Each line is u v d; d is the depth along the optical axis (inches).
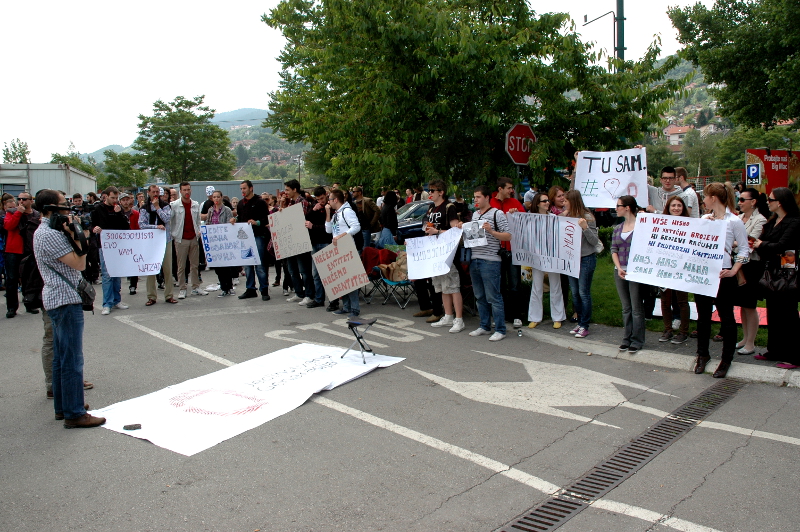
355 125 392.5
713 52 827.4
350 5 370.9
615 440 173.2
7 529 131.4
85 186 1118.4
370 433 180.2
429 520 131.8
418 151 386.9
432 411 197.8
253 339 301.3
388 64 372.2
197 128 2677.2
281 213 379.2
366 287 441.1
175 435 180.9
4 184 930.7
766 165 652.1
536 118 395.2
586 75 386.0
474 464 159.0
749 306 230.4
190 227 432.8
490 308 331.0
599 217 361.4
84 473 158.1
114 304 390.9
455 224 302.5
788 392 207.3
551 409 198.2
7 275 380.5
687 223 230.5
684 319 264.4
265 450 169.5
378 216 491.2
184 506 139.7
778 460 156.9
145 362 263.7
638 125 395.5
